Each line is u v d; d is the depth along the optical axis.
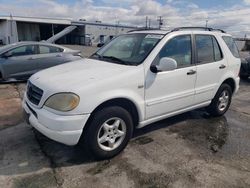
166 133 4.45
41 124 3.20
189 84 4.32
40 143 3.91
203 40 4.62
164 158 3.60
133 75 3.53
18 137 4.11
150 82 3.70
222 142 4.20
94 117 3.24
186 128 4.72
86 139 3.28
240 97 7.34
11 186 2.89
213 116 5.37
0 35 41.91
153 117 3.93
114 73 3.44
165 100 3.98
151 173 3.22
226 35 5.25
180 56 4.18
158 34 4.13
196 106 4.67
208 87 4.73
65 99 3.04
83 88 3.10
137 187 2.95
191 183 3.06
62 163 3.38
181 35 4.24
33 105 3.37
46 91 3.18
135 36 4.38
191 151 3.84
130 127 3.62
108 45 4.66
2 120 4.85
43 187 2.89
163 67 3.65
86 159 3.49
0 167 3.24
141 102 3.66
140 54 3.88
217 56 4.89
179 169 3.34
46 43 8.76
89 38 47.25
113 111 3.37
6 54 7.90
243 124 5.08
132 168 3.32
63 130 3.04
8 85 7.82
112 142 3.48
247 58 10.12
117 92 3.35
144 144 4.00
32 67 8.28
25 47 8.24
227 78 5.12
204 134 4.49
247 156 3.76
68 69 3.73
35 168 3.25
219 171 3.33
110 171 3.24
